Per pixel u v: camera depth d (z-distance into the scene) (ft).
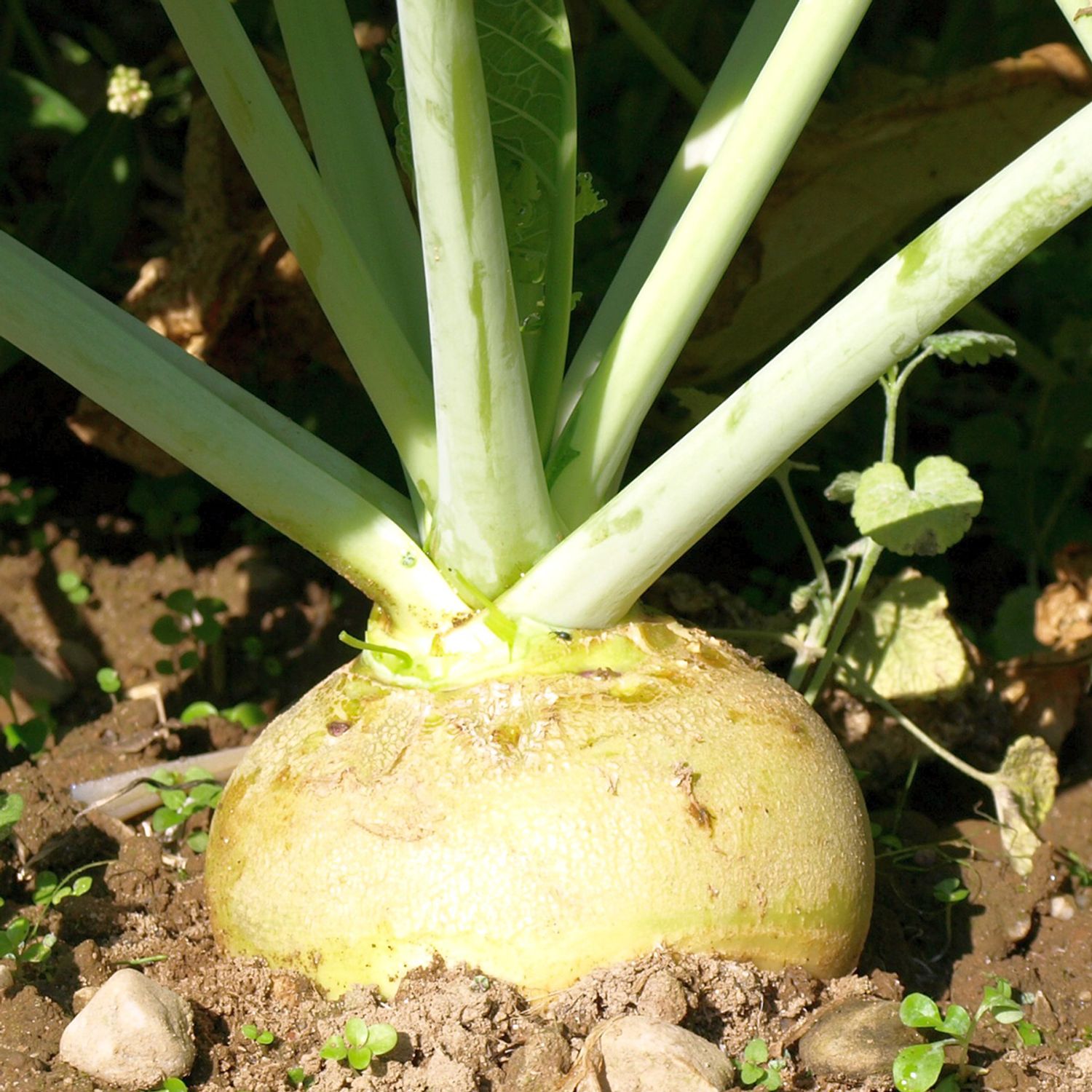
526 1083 2.08
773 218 2.68
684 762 2.14
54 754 2.58
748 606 2.65
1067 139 2.00
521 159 2.23
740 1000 2.13
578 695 2.17
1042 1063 2.19
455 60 2.03
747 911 2.13
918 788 2.60
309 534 2.20
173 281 2.67
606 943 2.11
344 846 2.14
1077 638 2.67
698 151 2.33
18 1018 2.17
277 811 2.17
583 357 2.31
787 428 2.10
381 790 2.15
